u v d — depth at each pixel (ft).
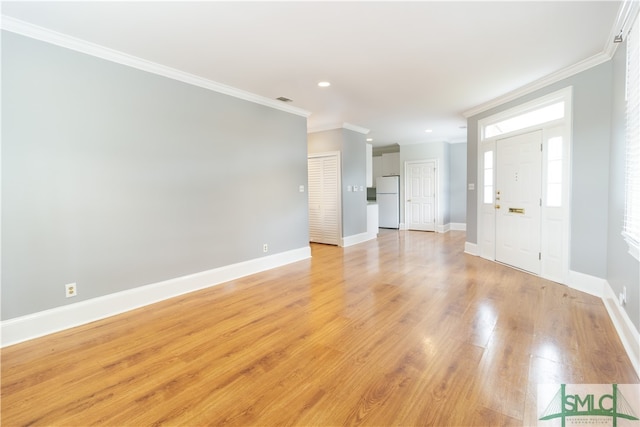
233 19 7.94
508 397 5.67
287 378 6.40
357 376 6.42
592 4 7.40
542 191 12.69
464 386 6.02
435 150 26.63
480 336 7.98
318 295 11.35
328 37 8.95
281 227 16.02
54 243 8.70
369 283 12.66
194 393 5.98
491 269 14.32
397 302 10.46
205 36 8.82
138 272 10.48
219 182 12.99
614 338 7.74
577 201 11.18
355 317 9.33
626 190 8.02
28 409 5.58
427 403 5.57
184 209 11.77
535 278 12.76
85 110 9.21
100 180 9.55
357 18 7.97
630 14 7.16
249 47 9.53
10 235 8.00
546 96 12.29
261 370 6.70
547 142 12.41
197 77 11.87
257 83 12.70
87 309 9.28
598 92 10.32
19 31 7.99
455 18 8.00
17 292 8.11
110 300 9.78
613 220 9.43
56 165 8.70
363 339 7.98
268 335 8.30
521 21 8.13
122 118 10.01
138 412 5.49
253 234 14.53
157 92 10.89
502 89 13.52
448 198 27.58
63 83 8.77
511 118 14.64
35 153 8.34
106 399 5.83
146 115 10.60
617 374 6.28
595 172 10.52
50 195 8.61
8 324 7.93
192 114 11.95
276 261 15.74
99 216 9.55
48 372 6.70
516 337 7.88
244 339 8.09
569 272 11.58
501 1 7.25
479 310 9.62
